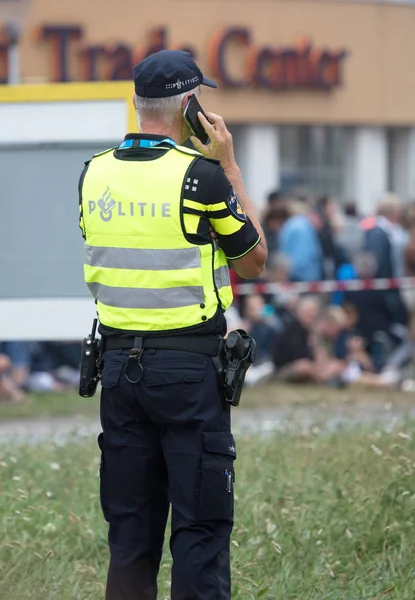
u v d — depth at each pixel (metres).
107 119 20.08
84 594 12.04
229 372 9.88
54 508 14.71
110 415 10.18
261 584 12.00
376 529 13.49
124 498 10.20
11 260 20.88
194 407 9.83
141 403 9.95
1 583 11.87
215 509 9.81
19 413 24.84
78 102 20.09
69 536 13.77
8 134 20.28
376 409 23.72
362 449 16.64
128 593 10.12
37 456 17.92
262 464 16.75
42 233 20.81
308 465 16.34
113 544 10.27
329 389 29.08
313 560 12.88
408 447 16.34
